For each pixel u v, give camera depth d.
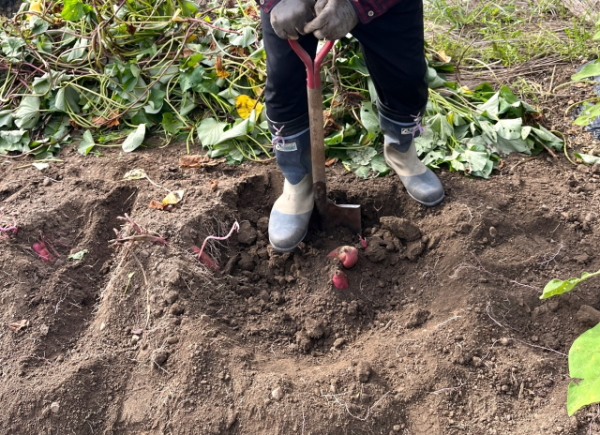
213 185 1.86
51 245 1.73
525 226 1.75
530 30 2.71
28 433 1.34
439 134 2.00
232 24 2.46
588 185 1.89
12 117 2.24
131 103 2.26
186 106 2.23
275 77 1.44
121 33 2.38
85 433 1.35
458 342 1.47
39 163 2.08
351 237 1.77
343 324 1.59
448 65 2.39
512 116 2.09
